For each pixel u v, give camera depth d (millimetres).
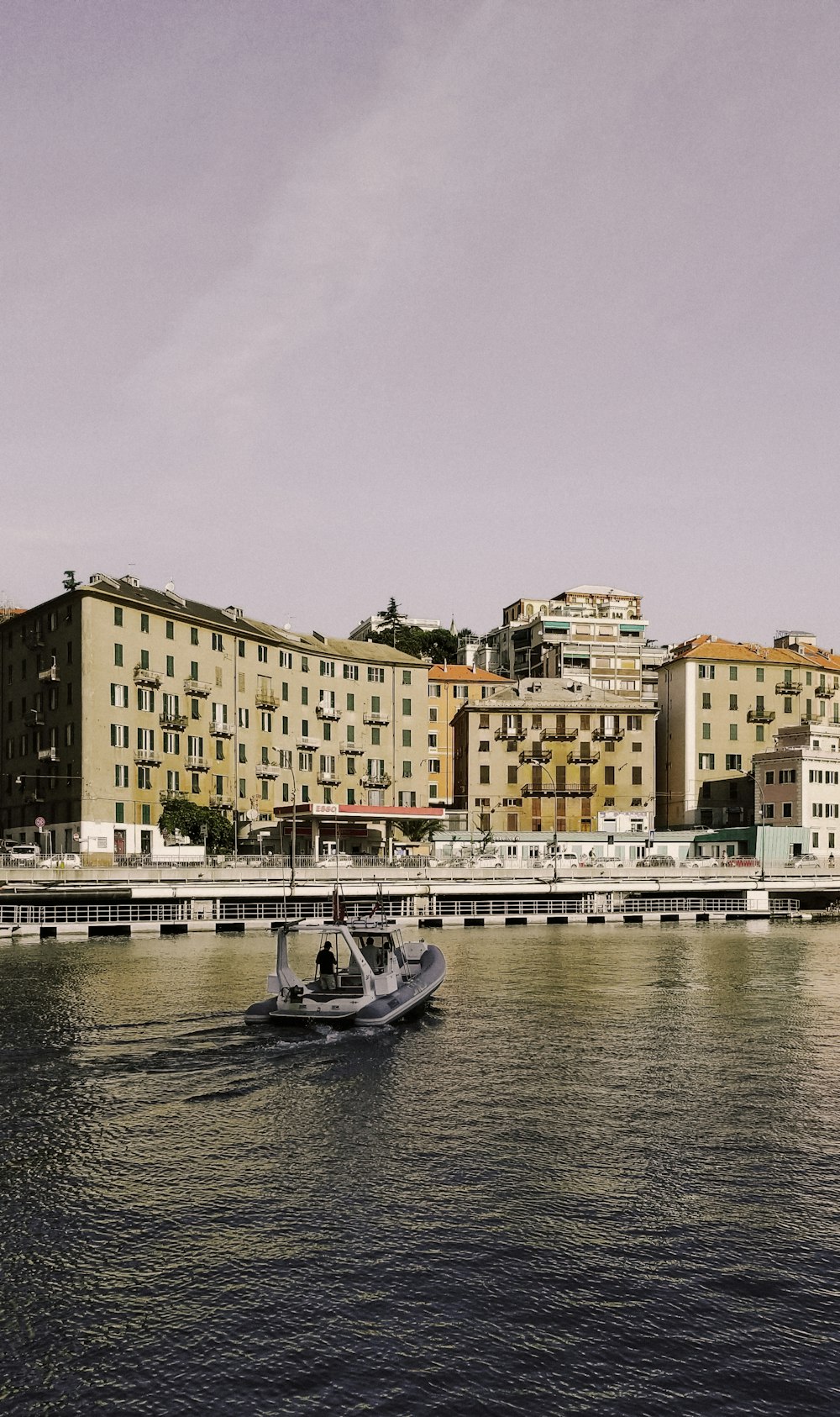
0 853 78750
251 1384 12391
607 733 114438
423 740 115688
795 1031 31500
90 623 86125
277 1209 17250
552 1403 12086
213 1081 25000
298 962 47188
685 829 116625
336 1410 11930
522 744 113750
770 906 87500
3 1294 14445
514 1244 15938
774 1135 21062
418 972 36469
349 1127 21531
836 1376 12625
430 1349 13109
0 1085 24516
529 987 40781
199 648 96562
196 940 60031
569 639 133375
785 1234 16375
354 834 103312
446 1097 23781
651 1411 11953
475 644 153375
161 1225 16594
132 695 89312
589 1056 27875
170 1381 12477
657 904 81562
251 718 101438
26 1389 12344
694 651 118812
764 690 120500
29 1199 17641
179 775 93375
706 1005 36312
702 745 118000
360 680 113125
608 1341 13297
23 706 94062
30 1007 34281
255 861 78125
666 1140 20703
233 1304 14172
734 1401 12148
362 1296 14359
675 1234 16344
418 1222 16734
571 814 113562
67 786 86750
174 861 79188
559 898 82625
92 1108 22781
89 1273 15031
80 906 65062
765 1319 13859
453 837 104750
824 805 106438
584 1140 20688
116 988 38875
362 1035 30047
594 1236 16250
